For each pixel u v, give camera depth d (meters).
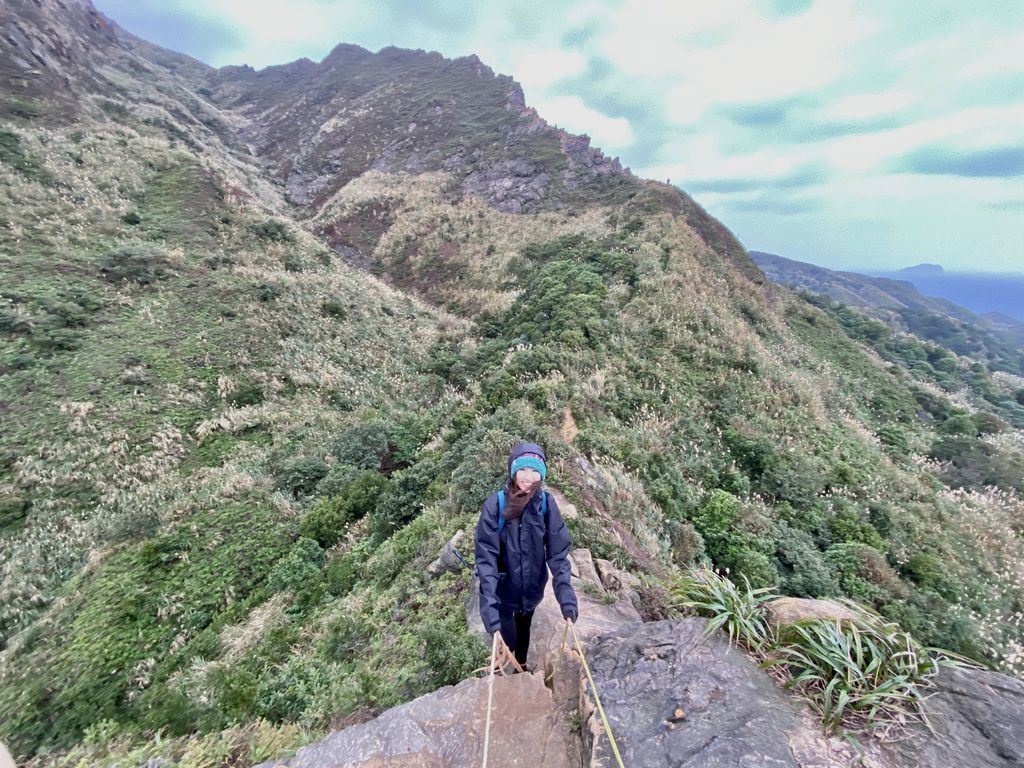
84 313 24.22
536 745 2.34
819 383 25.25
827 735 1.93
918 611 10.70
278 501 16.48
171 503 16.91
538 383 14.87
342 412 24.44
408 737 2.37
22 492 16.33
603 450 11.58
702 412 16.20
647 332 20.11
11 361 20.16
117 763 4.61
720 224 41.66
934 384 49.59
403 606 6.70
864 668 2.22
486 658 4.15
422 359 31.61
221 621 11.70
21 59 50.97
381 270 48.75
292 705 5.44
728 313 24.78
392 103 86.75
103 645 11.26
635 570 6.26
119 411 20.27
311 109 97.38
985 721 1.94
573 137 63.69
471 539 7.13
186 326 26.16
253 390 24.06
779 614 2.70
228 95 114.62
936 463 23.19
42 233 29.06
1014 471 22.17
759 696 2.18
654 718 2.20
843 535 12.49
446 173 63.44
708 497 12.05
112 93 62.28
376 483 15.40
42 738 9.27
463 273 43.50
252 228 38.81
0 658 11.51
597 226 40.59
